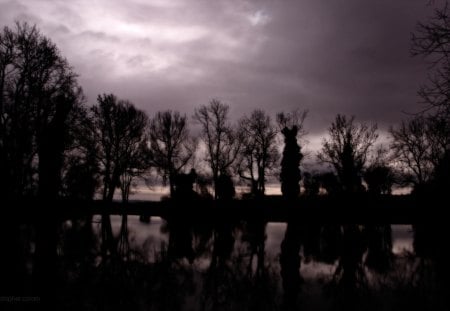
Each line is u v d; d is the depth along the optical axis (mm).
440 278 15383
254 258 20609
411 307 11258
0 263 16984
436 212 34719
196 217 48469
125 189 54688
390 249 23859
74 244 23672
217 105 62562
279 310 11062
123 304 11383
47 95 33219
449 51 10609
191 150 63719
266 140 61219
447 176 32500
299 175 53438
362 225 40656
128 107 53750
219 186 58000
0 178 30578
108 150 51531
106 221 41156
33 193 33812
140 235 29812
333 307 11344
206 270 17125
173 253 21641
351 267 18062
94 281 14195
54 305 11117
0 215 30000
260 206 51156
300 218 46219
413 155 48500
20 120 31672
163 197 57094
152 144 61906
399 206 48250
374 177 53969
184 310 10953
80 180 39750
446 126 11625
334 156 55000
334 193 54688
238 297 12508
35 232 28719
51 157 35500
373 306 11383
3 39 32312
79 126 37906
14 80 32625
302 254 22016
